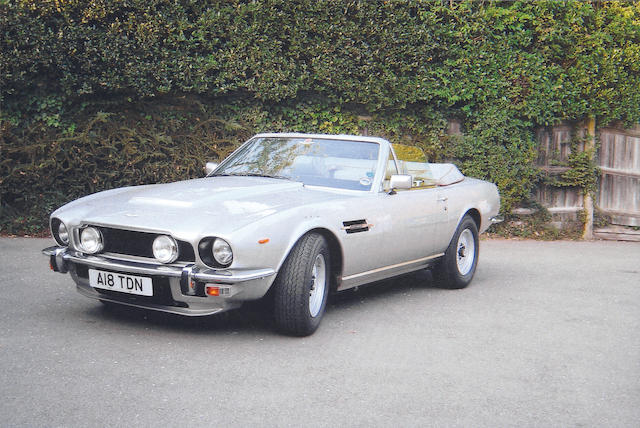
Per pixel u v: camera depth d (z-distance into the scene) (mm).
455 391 3695
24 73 8312
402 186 5305
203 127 9289
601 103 10727
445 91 9977
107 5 8414
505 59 10227
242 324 4816
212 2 8938
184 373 3746
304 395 3516
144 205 4484
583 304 6082
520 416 3385
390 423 3217
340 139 5781
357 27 9453
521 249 9539
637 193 11484
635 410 3529
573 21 10367
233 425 3096
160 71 8695
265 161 5660
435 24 9828
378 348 4422
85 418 3086
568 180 11031
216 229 4070
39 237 8508
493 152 10336
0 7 8109
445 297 6172
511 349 4555
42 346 4090
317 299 4680
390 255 5453
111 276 4273
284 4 9148
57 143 8594
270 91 9156
